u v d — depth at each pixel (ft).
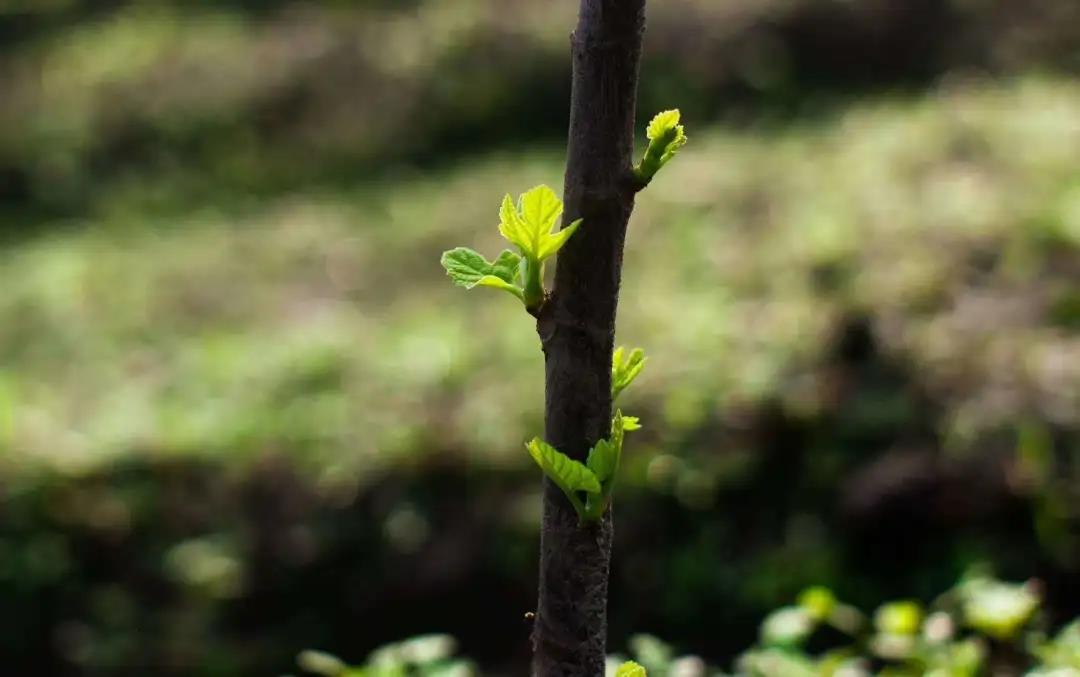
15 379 27.96
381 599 19.54
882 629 9.76
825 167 30.55
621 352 4.95
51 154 43.14
